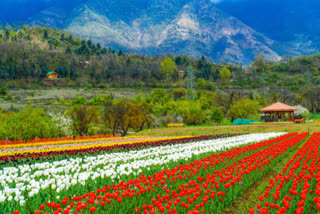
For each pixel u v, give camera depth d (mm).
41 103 89500
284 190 7867
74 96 106812
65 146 24172
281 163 13141
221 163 12070
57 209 6227
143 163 11547
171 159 13086
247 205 7555
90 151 17547
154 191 7840
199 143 21672
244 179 9312
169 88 139500
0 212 6102
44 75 139500
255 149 16312
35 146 26250
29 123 33500
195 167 10906
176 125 55188
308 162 12445
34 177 9773
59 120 39688
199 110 59125
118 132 49250
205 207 6707
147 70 167500
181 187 7801
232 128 41469
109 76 155125
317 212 7125
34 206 6457
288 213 6352
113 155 14750
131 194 6938
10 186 8516
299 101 85000
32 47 175500
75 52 191125
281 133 28984
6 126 32125
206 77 169750
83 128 42344
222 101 69438
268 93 114500
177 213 6578
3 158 14586
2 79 125375
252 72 181500
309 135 27359
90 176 9820
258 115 60344
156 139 29922
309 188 8398
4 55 151125
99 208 6496
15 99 94688
